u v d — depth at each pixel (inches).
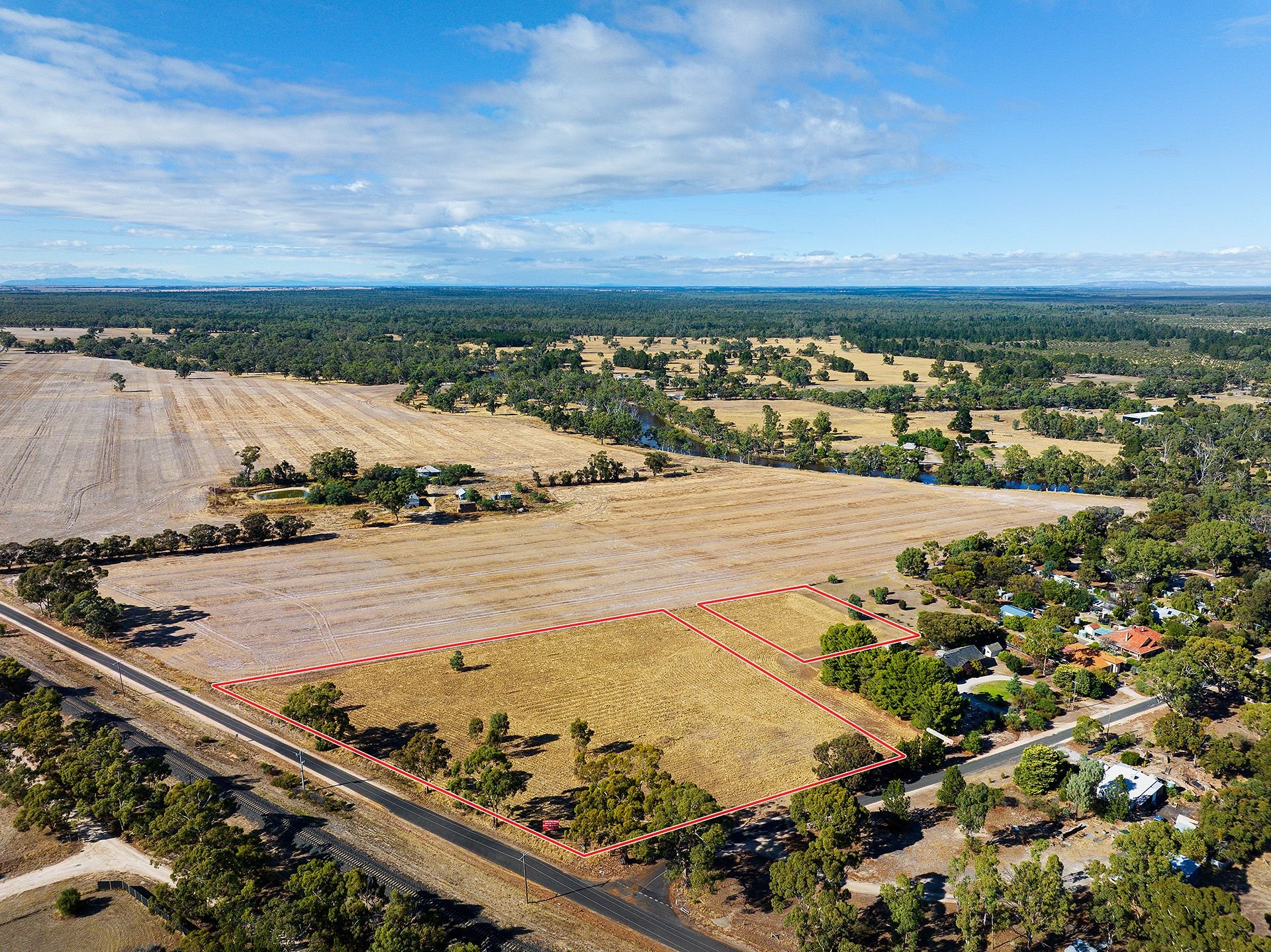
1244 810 2792.8
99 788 2797.7
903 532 6402.6
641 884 2637.8
